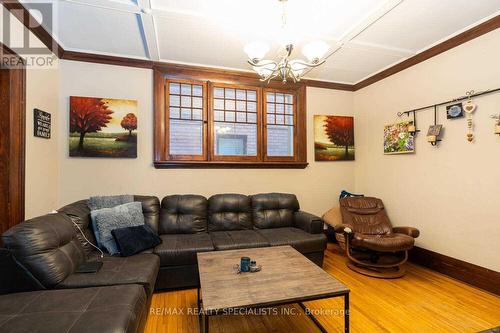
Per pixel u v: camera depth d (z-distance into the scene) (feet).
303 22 7.88
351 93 13.83
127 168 10.39
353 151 13.75
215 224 10.05
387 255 10.93
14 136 6.95
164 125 10.72
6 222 6.77
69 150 9.64
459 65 8.77
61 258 5.56
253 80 12.02
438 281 8.71
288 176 12.60
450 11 7.45
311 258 9.19
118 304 4.52
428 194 9.91
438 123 9.52
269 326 6.28
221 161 11.42
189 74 11.10
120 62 10.31
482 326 6.22
